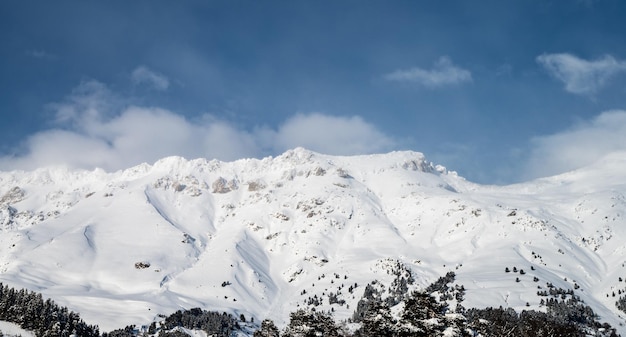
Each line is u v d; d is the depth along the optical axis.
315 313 131.62
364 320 110.56
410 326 95.38
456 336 91.00
